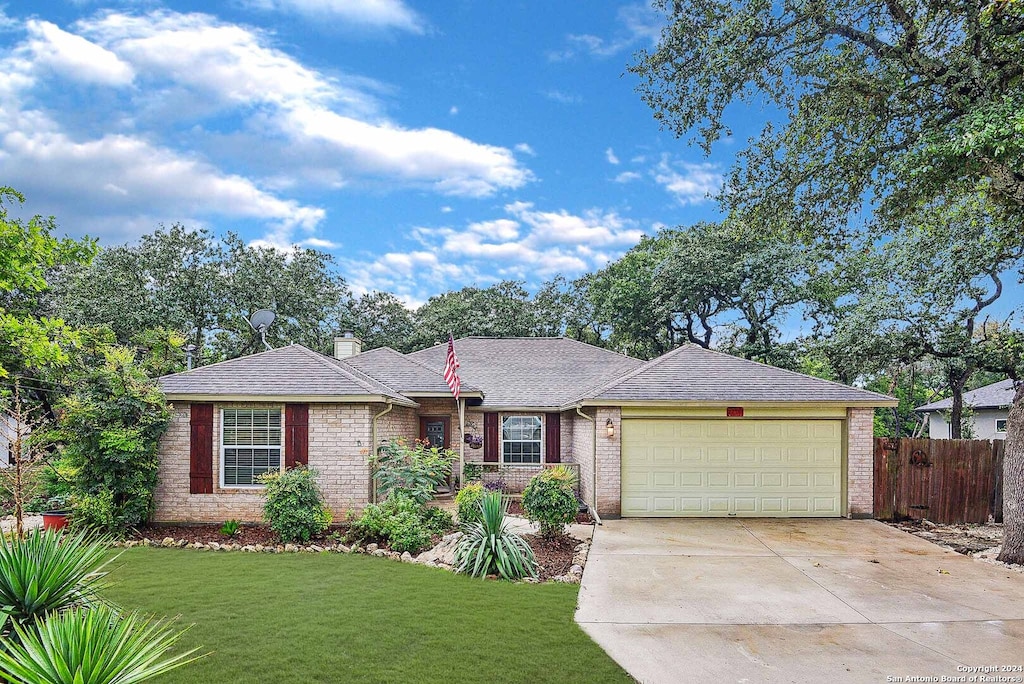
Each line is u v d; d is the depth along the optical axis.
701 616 8.02
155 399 12.70
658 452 15.01
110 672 3.78
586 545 11.89
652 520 14.62
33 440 11.65
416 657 6.38
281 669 6.01
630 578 9.78
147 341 19.47
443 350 23.16
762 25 13.05
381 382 17.27
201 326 30.92
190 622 7.32
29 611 5.74
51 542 6.28
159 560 10.56
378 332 35.62
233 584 8.98
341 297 34.78
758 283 29.48
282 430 13.52
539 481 11.93
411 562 10.51
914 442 14.99
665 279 31.34
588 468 16.03
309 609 7.84
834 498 14.99
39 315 19.31
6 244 12.69
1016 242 14.59
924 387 35.28
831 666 6.46
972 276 19.05
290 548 11.44
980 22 11.34
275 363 14.50
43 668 3.74
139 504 12.56
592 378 20.69
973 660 6.66
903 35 12.73
